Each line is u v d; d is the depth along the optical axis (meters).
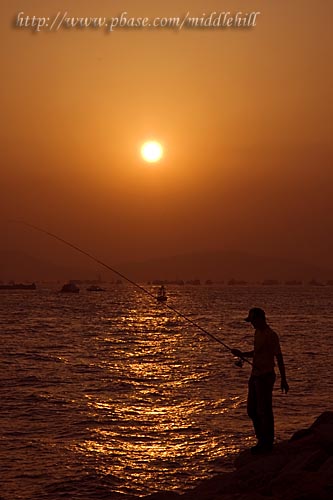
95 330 105.00
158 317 148.12
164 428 29.89
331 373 49.38
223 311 177.88
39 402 36.59
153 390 41.12
